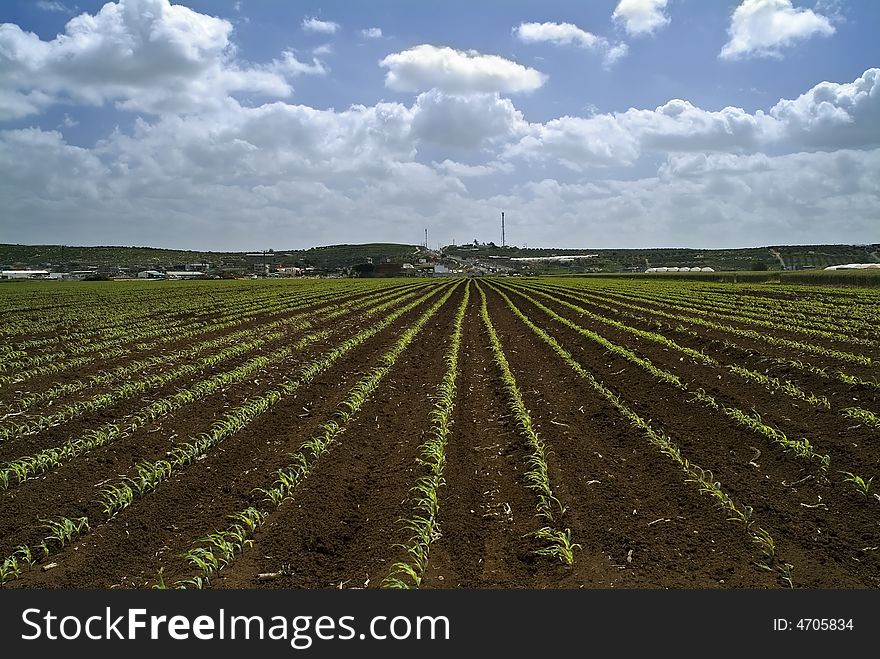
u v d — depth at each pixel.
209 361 20.23
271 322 34.22
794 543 7.77
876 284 61.09
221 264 196.50
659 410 14.01
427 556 7.64
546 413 13.99
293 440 12.24
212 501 9.36
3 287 73.00
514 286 81.06
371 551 7.89
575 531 8.20
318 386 17.03
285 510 8.94
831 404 13.77
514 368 19.92
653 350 22.11
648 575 7.14
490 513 8.87
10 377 18.00
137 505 9.01
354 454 11.45
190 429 12.59
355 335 28.47
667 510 8.73
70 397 15.44
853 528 8.10
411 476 10.24
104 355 22.09
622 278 105.31
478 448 11.66
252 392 16.02
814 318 31.03
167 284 84.69
